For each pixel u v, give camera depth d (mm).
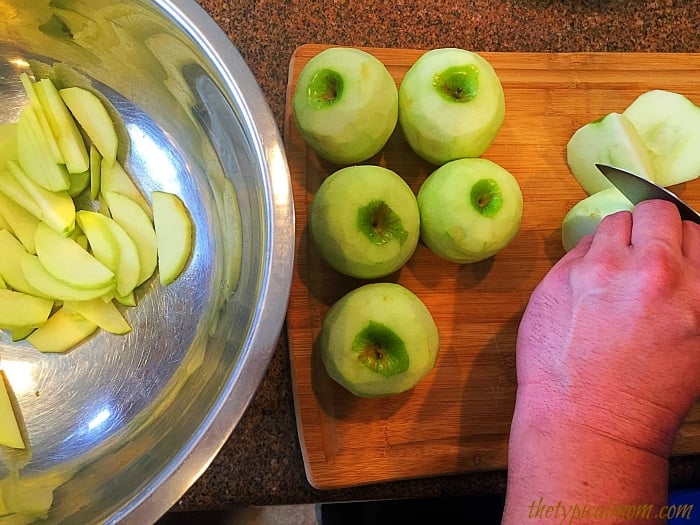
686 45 442
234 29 406
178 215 390
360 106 335
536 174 403
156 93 385
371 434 362
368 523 356
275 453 361
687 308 274
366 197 329
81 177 385
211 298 382
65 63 388
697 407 378
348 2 417
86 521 291
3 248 375
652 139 408
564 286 305
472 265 385
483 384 376
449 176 343
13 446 357
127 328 379
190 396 342
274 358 372
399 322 324
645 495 256
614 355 273
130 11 316
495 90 355
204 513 354
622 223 306
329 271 373
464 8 427
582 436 264
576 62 416
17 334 370
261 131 287
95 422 365
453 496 373
